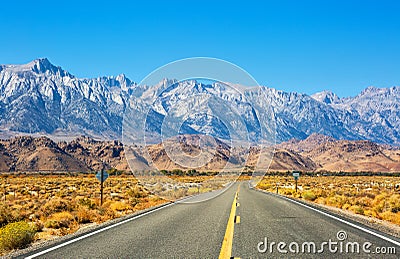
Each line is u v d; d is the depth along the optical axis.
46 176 115.81
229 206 23.56
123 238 12.36
